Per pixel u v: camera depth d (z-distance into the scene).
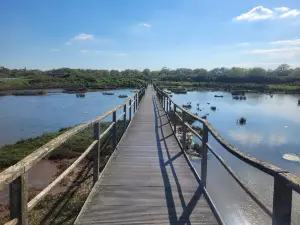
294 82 96.12
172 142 7.05
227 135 20.03
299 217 6.51
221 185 9.05
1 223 4.75
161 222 2.99
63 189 6.00
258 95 64.88
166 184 4.11
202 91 71.31
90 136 11.20
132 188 3.94
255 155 15.02
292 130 22.38
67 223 4.13
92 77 91.31
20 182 1.69
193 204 3.44
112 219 3.04
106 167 4.92
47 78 83.50
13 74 106.75
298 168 12.86
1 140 15.86
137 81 85.38
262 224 6.84
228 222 6.80
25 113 28.14
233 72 122.88
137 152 6.03
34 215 4.55
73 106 34.19
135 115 12.47
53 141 2.32
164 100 14.03
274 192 1.58
